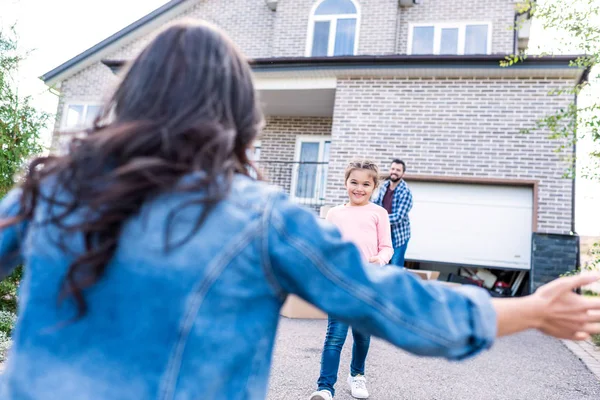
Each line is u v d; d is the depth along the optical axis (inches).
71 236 27.2
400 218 204.7
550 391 136.4
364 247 124.5
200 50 30.5
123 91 31.0
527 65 319.9
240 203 27.6
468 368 158.9
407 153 342.3
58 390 25.1
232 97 31.2
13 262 32.8
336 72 354.6
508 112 330.0
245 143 32.4
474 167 330.3
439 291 29.2
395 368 155.0
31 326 27.3
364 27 431.2
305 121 439.5
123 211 26.2
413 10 437.7
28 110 190.4
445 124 339.3
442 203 338.6
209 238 26.3
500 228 327.9
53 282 27.3
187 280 25.6
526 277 327.0
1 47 187.2
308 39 442.0
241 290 26.6
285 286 28.1
